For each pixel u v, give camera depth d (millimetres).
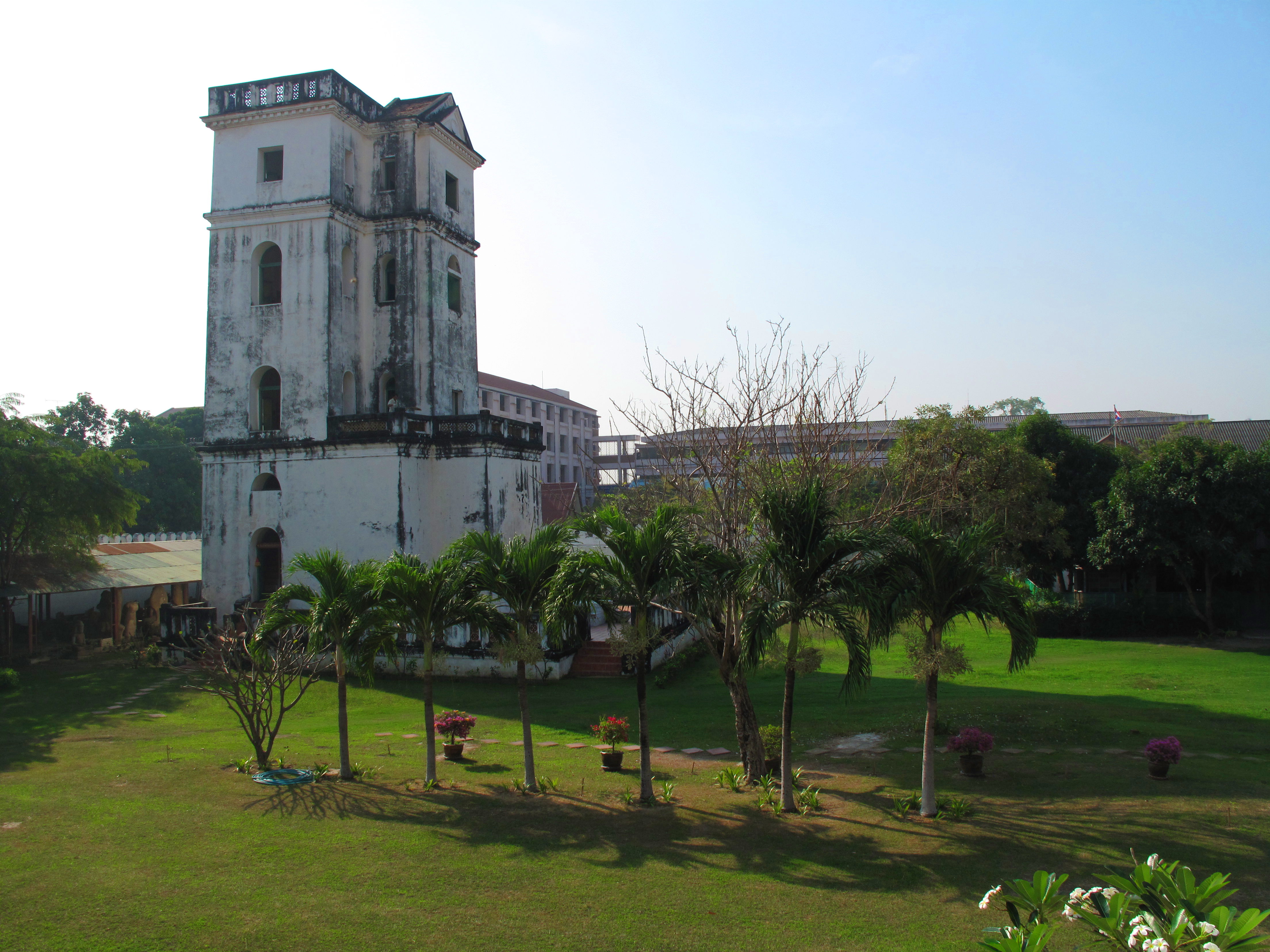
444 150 33500
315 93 30438
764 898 10102
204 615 28000
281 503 30094
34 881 10320
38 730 19609
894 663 28125
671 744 18359
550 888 10391
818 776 15508
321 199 30125
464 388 34219
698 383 24516
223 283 31219
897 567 12742
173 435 59438
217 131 31531
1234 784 14141
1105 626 35031
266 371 31328
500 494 30594
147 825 12367
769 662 13758
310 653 14883
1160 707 20578
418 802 13836
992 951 6184
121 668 27375
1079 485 38125
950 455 32281
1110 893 6418
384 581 14977
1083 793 13812
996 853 11297
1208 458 32969
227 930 9133
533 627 15047
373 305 32094
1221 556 32656
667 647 28469
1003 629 34656
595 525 14688
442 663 25812
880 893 10188
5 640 29312
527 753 14719
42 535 29281
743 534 17109
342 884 10406
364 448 29234
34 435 29484
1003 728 18484
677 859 11359
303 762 16312
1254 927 5641
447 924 9398
